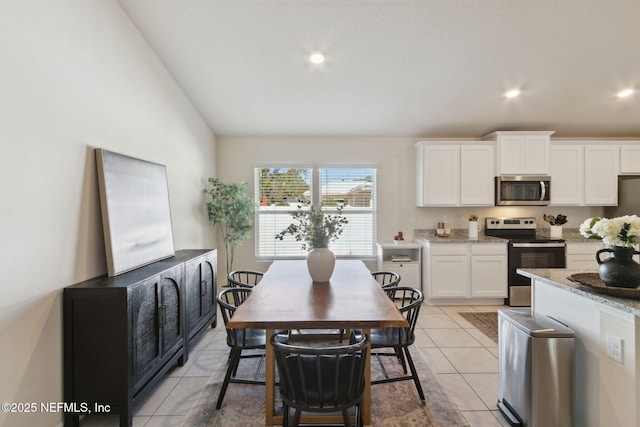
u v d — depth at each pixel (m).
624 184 4.23
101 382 1.75
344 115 3.99
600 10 2.34
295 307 1.79
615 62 2.94
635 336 1.40
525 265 4.04
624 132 4.53
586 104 3.73
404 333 2.16
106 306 1.75
